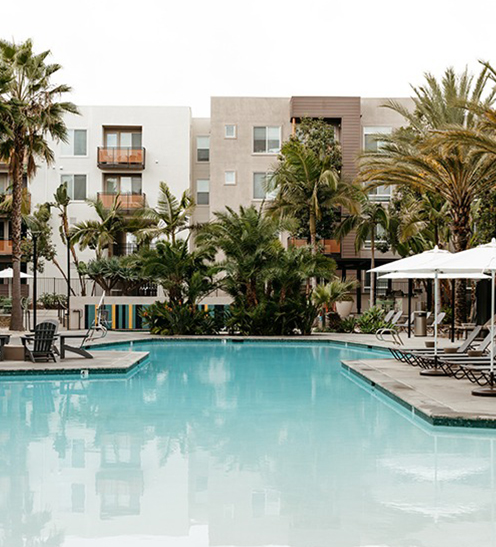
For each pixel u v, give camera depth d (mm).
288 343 24750
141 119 40719
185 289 27172
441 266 11344
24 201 33656
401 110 25547
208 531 5152
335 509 5711
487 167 22000
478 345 16156
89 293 39500
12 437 8633
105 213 38344
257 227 26516
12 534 5078
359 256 38344
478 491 6242
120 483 6512
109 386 13508
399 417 10141
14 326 25578
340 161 37125
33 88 26047
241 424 9578
